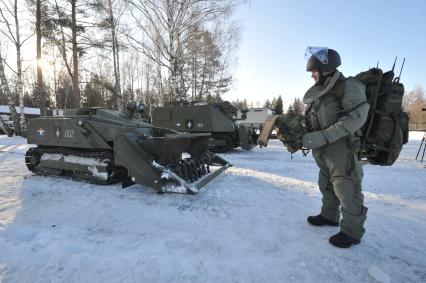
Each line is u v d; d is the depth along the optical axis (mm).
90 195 5281
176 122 12320
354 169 3148
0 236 3502
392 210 4598
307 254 3088
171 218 4152
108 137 5832
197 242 3369
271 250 3188
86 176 6164
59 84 33875
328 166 3295
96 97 30828
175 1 13297
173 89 13773
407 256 3102
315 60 3197
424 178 7148
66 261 2895
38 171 7051
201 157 6504
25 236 3533
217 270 2752
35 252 3082
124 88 33688
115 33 17625
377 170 8273
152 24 14305
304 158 10523
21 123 17938
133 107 7004
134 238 3477
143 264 2832
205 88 29859
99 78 23891
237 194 5387
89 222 4004
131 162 5191
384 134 3125
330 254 3092
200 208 4582
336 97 3158
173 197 5148
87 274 2688
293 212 4418
